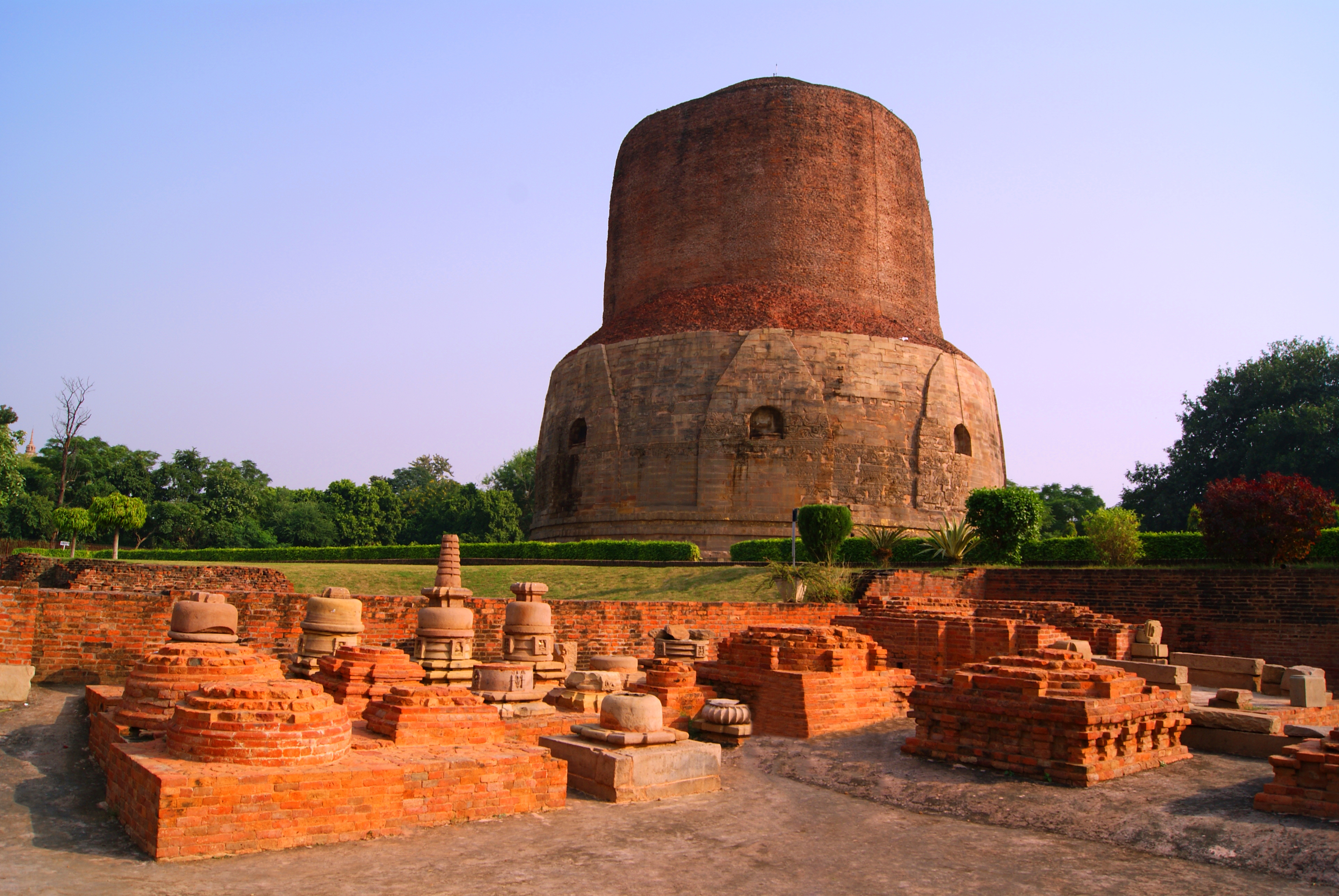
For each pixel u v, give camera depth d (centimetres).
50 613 1579
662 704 1639
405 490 10994
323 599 1630
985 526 3328
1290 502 2578
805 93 4750
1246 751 1356
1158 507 6719
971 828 1109
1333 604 2302
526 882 871
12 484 5466
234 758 968
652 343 4306
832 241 4619
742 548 3675
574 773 1268
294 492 8544
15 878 813
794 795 1279
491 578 3306
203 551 5194
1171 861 975
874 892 881
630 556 3709
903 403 4228
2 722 1305
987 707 1314
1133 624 2416
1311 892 880
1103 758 1234
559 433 4556
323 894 809
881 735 1544
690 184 4753
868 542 3516
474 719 1265
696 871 931
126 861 869
